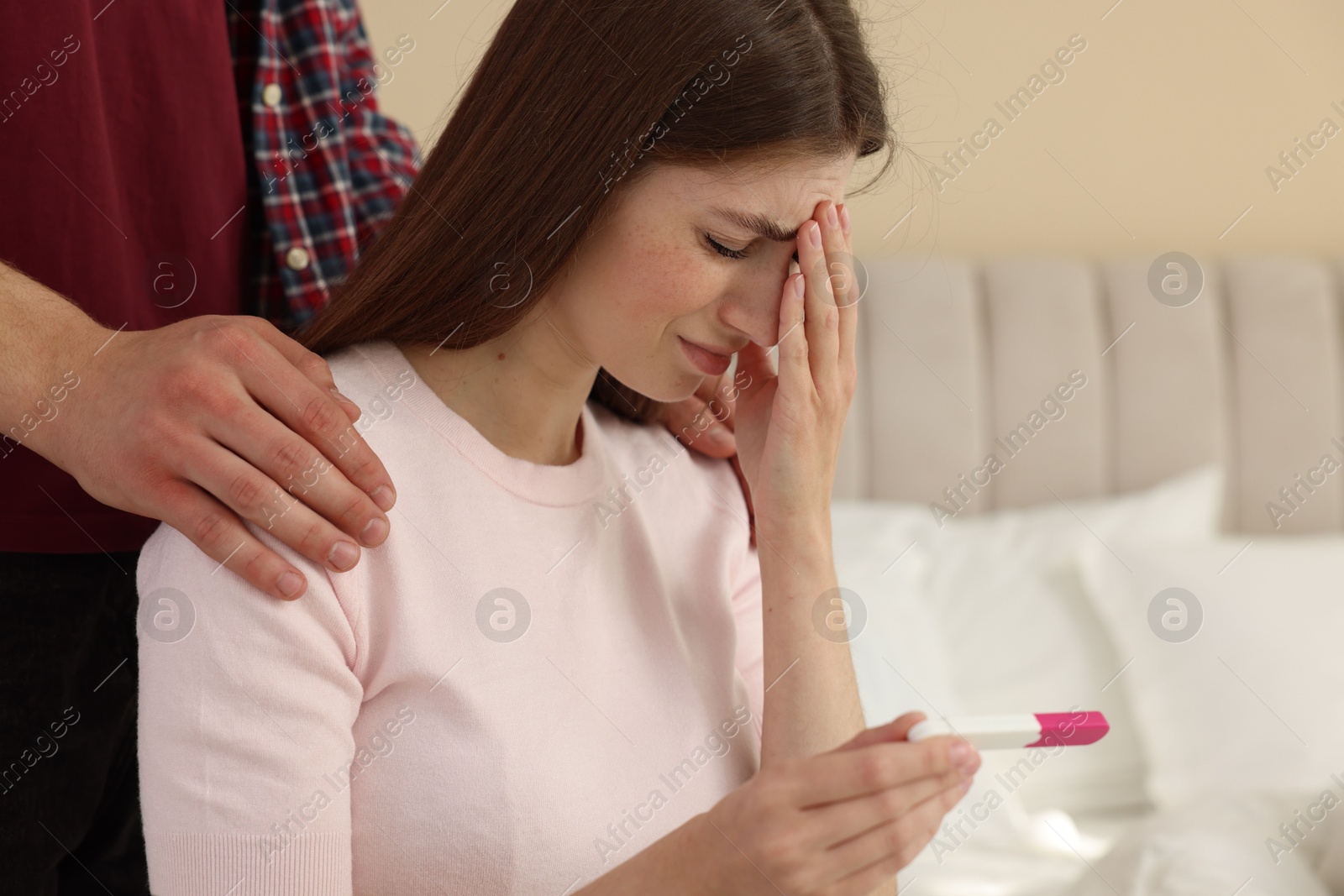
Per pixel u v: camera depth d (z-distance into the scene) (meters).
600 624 0.86
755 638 0.97
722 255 0.77
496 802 0.74
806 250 0.77
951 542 1.94
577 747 0.80
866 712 1.61
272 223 1.16
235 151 1.10
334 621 0.72
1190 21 2.02
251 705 0.69
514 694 0.78
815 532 0.88
